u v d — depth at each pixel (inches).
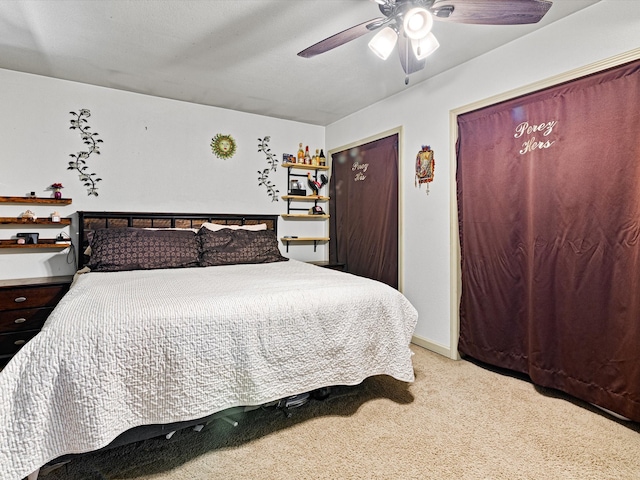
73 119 118.8
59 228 118.5
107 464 58.2
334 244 169.8
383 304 79.0
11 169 110.5
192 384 57.6
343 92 128.0
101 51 96.4
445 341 110.8
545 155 84.4
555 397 81.8
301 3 74.9
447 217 110.0
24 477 45.2
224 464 58.6
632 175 69.7
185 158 138.9
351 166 155.0
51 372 47.7
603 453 61.5
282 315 66.3
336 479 55.2
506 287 94.5
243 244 126.8
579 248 78.1
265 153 157.6
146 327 55.1
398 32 63.9
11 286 98.5
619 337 71.7
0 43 92.0
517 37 89.4
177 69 108.0
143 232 113.5
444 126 110.5
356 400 80.3
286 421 71.6
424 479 55.2
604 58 73.7
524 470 57.2
